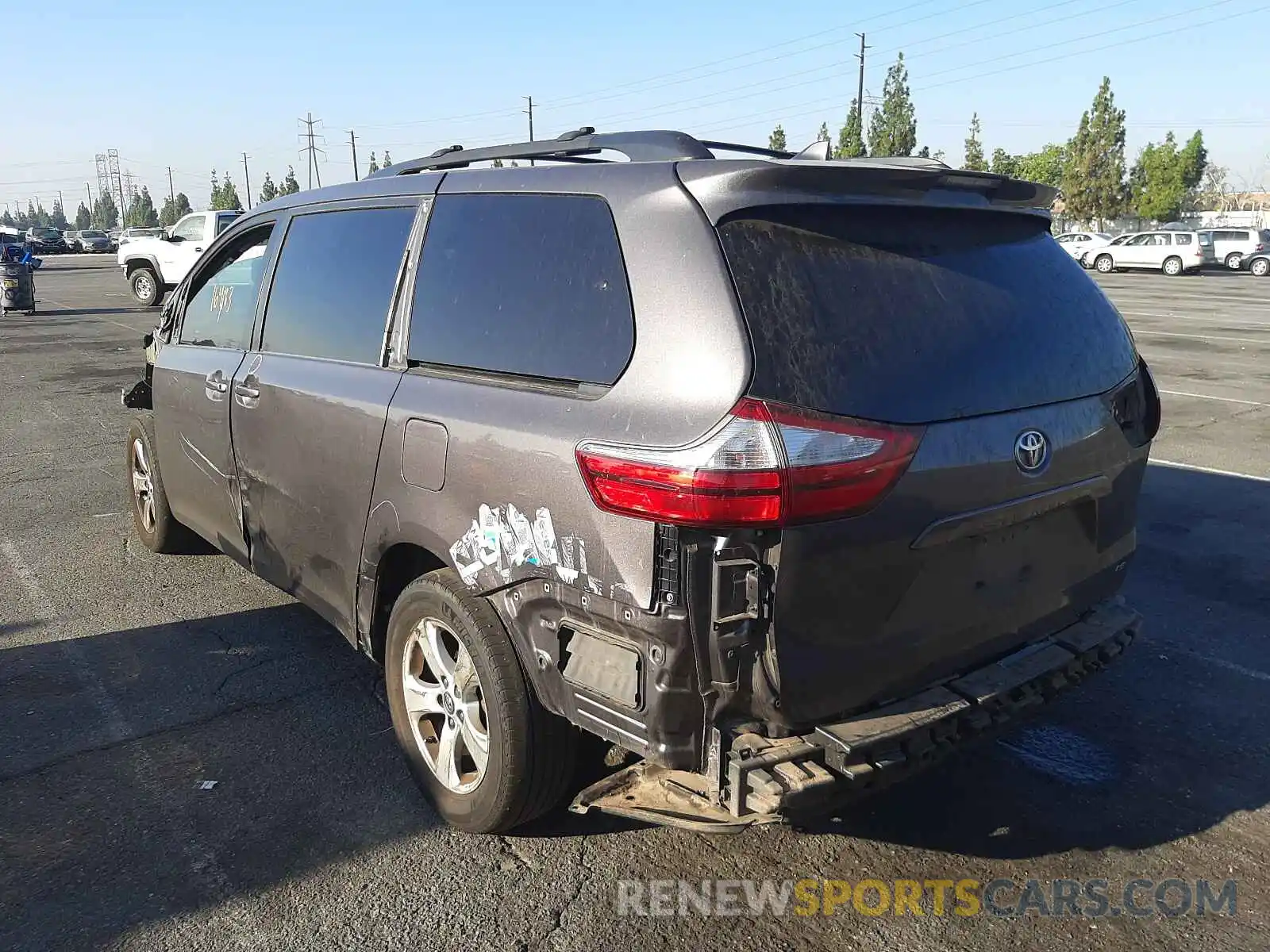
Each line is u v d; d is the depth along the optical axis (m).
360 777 3.49
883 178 2.56
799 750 2.37
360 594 3.44
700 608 2.29
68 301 26.28
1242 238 37.62
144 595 5.21
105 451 8.65
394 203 3.50
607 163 2.77
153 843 3.11
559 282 2.75
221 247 4.73
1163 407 10.37
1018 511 2.66
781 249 2.42
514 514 2.67
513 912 2.80
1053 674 2.79
